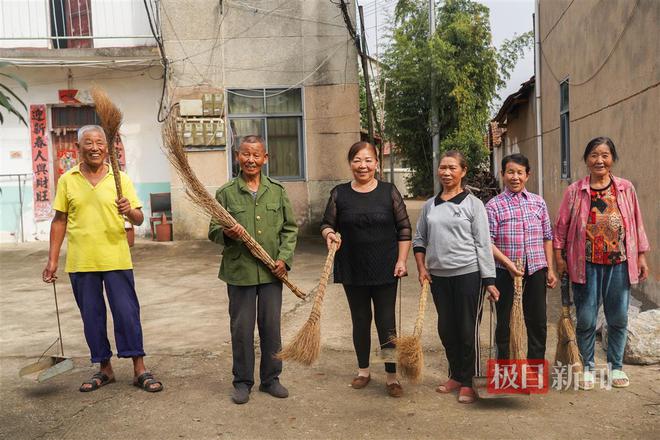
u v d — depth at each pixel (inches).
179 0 427.5
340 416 134.5
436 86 712.4
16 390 153.3
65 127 457.4
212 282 298.0
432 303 239.8
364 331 150.5
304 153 435.8
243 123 436.1
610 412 133.5
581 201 148.1
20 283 306.0
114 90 452.1
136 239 449.4
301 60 431.2
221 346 189.0
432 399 143.5
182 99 430.9
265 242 145.0
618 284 145.9
